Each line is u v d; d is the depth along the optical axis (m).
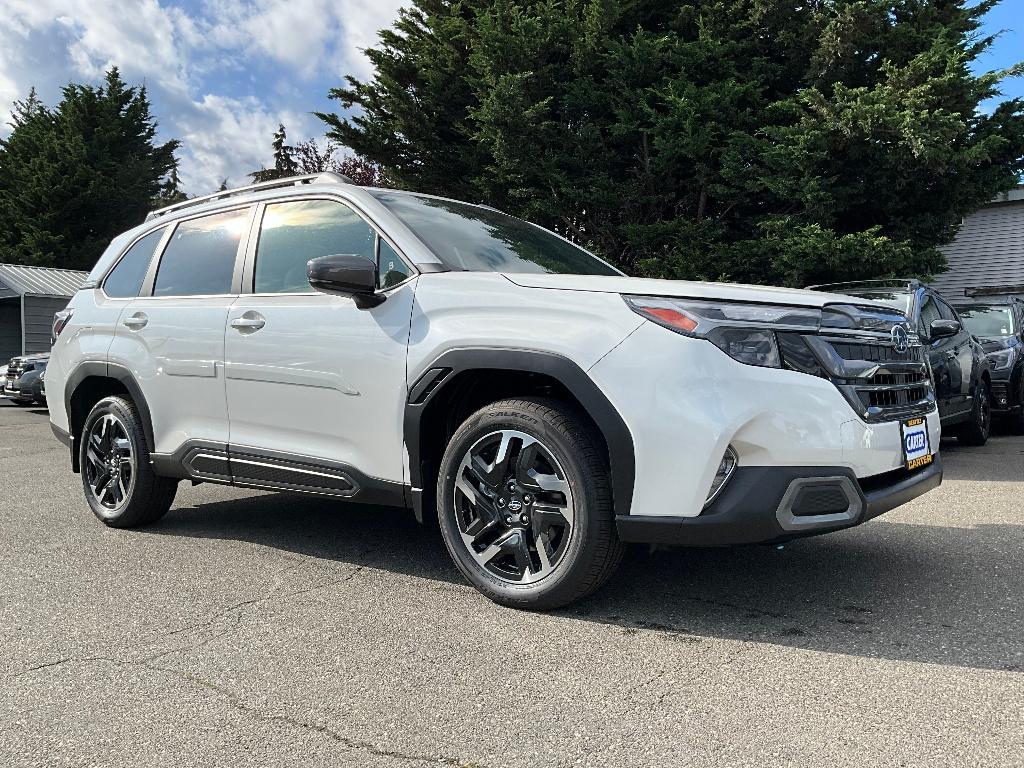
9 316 24.86
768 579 3.48
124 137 35.44
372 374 3.41
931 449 3.38
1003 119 10.95
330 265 3.24
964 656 2.62
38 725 2.21
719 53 11.03
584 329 2.94
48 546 4.17
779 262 10.38
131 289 4.65
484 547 3.21
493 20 11.67
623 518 2.84
